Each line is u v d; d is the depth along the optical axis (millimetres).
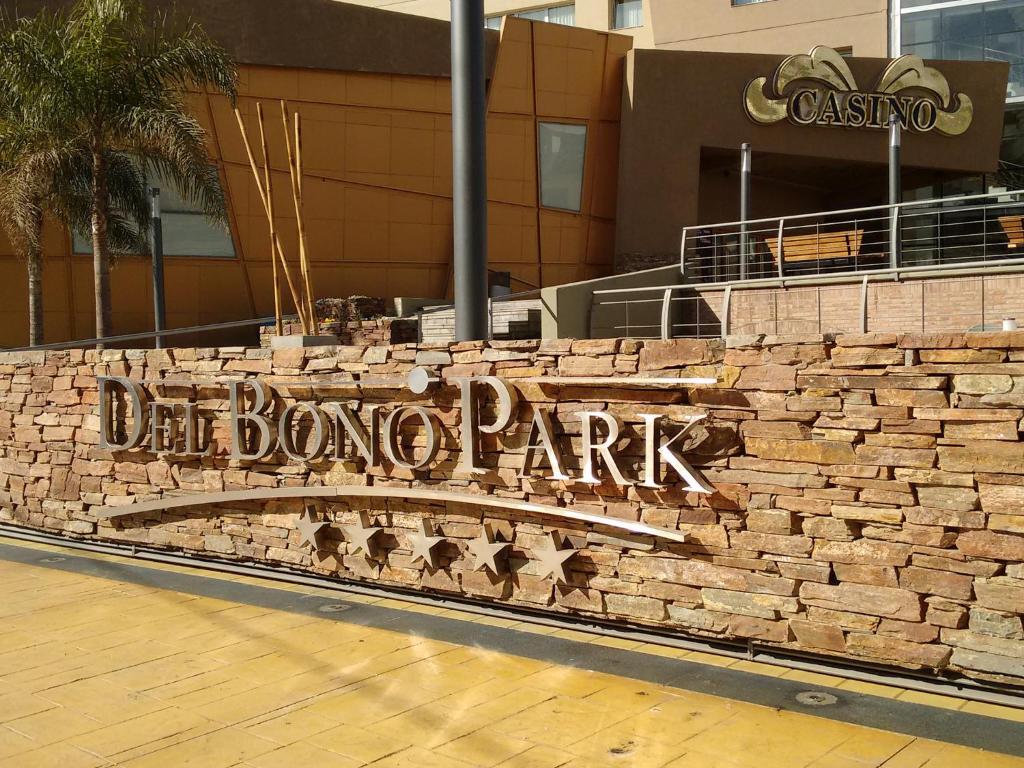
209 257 27281
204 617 8516
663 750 5547
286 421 9336
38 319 22406
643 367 7379
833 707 6098
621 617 7551
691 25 38969
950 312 17016
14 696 6715
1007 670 5891
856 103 30656
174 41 19094
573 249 30750
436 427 8461
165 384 10406
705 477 7078
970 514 6016
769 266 27250
